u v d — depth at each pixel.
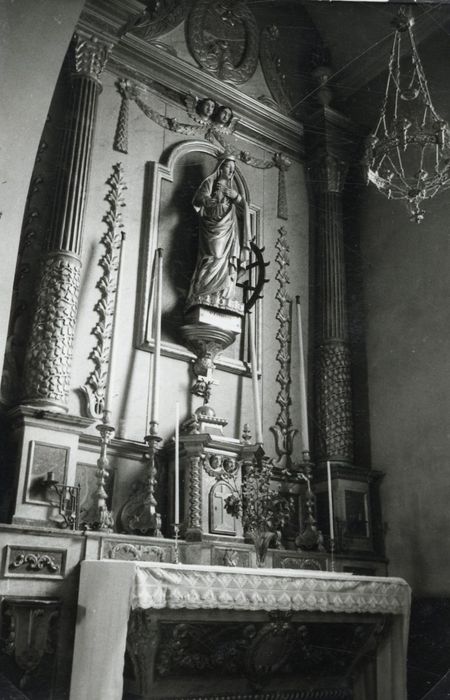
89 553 4.83
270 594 4.56
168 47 7.14
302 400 6.39
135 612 4.29
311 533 6.11
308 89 8.14
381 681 5.09
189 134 7.11
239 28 7.83
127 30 6.65
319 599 4.76
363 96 7.98
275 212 7.61
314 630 5.02
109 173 6.42
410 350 6.95
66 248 5.68
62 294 5.51
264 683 4.94
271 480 6.50
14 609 4.43
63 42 4.86
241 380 6.71
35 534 4.66
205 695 4.73
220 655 4.69
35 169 5.96
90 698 4.12
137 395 5.96
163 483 5.78
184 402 6.23
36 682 4.46
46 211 5.90
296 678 5.09
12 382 5.32
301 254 7.65
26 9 4.65
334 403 6.99
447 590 6.03
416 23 7.30
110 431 5.29
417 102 7.37
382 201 7.68
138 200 6.54
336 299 7.39
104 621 4.27
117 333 5.99
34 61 4.73
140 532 5.40
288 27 8.14
